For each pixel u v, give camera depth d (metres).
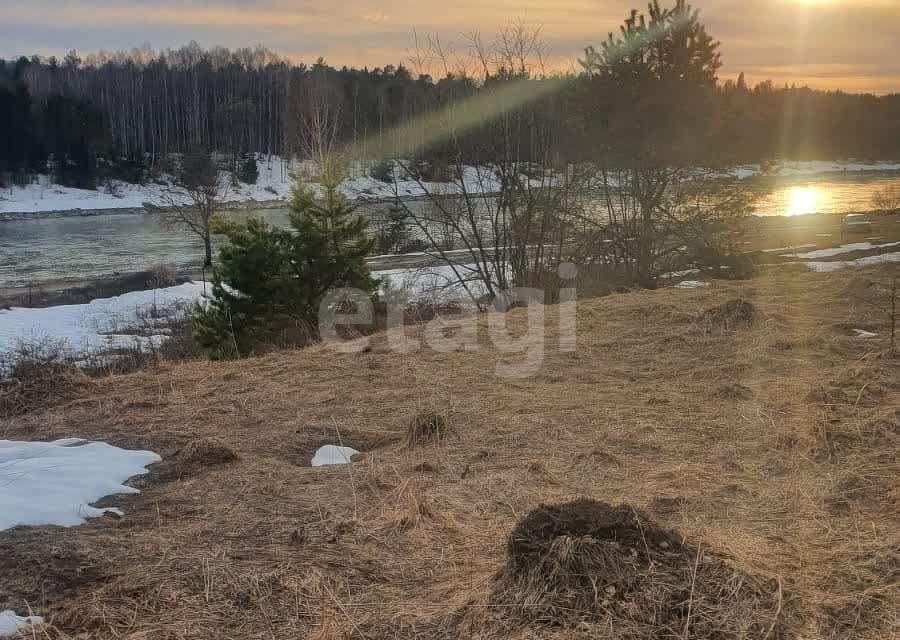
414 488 4.52
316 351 8.71
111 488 4.60
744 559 3.41
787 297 10.73
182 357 15.34
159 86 86.56
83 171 65.94
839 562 3.45
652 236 19.73
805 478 4.58
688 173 20.25
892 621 2.94
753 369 7.09
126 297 27.50
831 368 7.04
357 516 4.15
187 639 2.96
